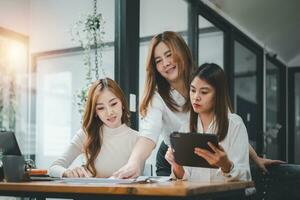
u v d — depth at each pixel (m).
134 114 3.21
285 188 2.09
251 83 6.07
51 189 1.52
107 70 3.24
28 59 3.45
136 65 3.27
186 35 4.26
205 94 1.84
